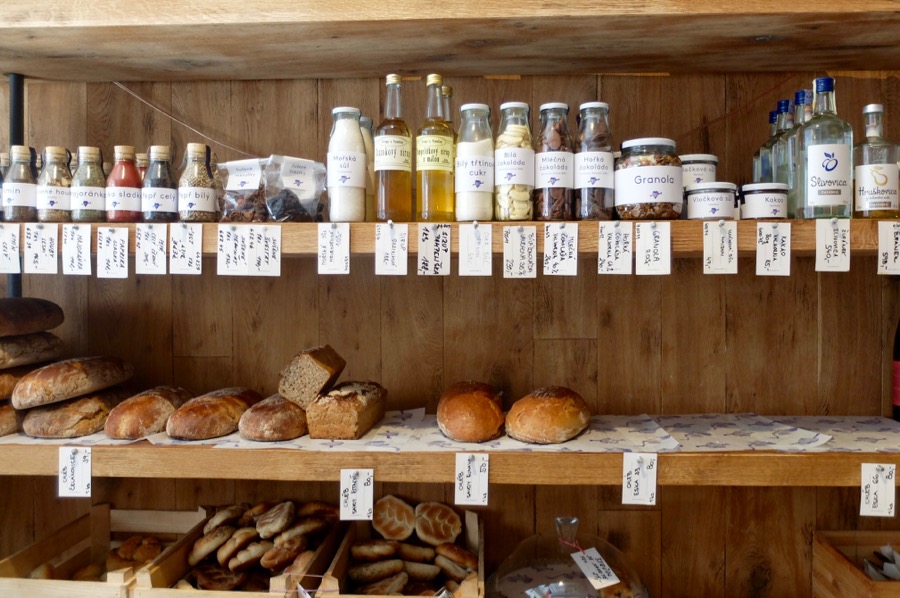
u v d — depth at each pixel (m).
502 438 1.17
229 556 1.26
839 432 1.25
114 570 1.29
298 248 1.10
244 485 1.48
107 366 1.30
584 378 1.44
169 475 1.11
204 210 1.17
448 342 1.46
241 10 1.08
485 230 1.07
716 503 1.44
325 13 1.08
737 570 1.44
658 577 1.44
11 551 1.50
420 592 1.26
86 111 1.48
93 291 1.49
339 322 1.47
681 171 1.10
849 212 1.08
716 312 1.43
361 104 1.45
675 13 1.05
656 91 1.43
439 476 1.08
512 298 1.45
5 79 1.46
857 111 1.41
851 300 1.42
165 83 1.47
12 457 1.13
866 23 1.10
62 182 1.21
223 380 1.48
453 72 1.40
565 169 1.11
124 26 1.10
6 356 1.23
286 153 1.46
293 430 1.17
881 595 1.17
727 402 1.43
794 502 1.43
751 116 1.42
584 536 1.28
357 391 1.23
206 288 1.48
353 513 1.09
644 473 1.07
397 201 1.14
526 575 1.16
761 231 1.05
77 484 1.11
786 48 1.24
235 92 1.47
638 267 1.05
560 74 1.42
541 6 1.06
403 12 1.07
